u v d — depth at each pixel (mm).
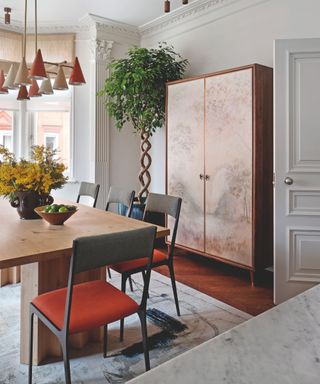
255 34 3402
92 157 4582
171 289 2861
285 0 3141
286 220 2574
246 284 3037
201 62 3982
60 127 4730
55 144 4742
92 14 4156
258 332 567
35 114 4684
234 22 3592
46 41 4496
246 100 2951
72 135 4609
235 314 2408
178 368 466
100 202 4582
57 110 4672
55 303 1546
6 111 4594
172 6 3924
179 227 3680
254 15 3400
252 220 2959
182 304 2566
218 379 440
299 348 517
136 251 1458
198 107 3402
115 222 2131
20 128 4625
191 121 3484
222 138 3176
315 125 2500
